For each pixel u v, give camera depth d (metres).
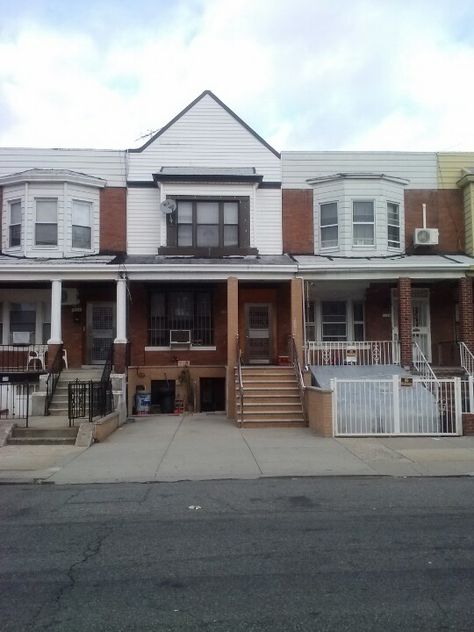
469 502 7.61
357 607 4.33
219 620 4.13
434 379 13.52
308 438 12.71
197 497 7.98
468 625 4.03
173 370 18.42
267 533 6.25
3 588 4.77
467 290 17.20
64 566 5.27
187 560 5.41
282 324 19.16
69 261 17.23
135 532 6.34
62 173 18.00
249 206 18.66
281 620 4.12
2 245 18.45
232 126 19.39
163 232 18.42
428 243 18.83
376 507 7.36
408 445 11.84
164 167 18.92
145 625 4.07
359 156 19.48
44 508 7.44
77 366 18.55
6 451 11.41
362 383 13.12
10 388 15.69
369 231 18.86
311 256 18.78
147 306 18.86
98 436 12.36
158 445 12.00
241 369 16.23
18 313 19.06
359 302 19.50
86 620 4.15
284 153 19.39
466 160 19.73
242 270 16.78
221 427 14.54
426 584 4.77
